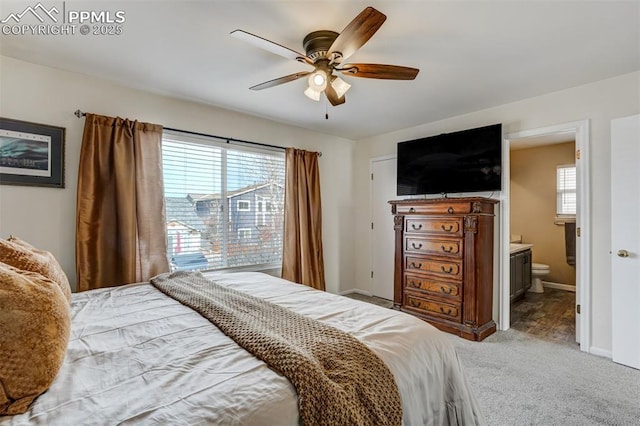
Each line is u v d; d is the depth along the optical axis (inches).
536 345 111.3
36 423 29.8
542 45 80.7
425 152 144.7
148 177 107.1
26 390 33.2
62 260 95.4
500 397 79.3
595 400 77.7
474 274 116.8
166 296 74.4
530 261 181.6
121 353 44.5
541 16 68.6
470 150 129.3
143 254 104.7
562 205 194.5
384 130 164.1
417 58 87.5
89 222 95.7
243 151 137.0
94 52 84.7
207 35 76.4
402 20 69.9
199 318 58.9
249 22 70.9
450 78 100.7
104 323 56.0
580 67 93.4
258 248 142.6
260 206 143.6
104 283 97.9
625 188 95.5
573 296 178.7
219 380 37.3
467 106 126.7
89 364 41.3
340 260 178.5
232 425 31.0
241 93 113.1
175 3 64.3
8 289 35.4
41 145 91.8
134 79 101.3
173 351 45.1
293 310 63.7
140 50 83.7
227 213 132.5
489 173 123.6
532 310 152.9
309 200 153.9
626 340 95.0
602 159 102.5
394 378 43.4
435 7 65.5
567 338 117.6
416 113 135.3
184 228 120.6
